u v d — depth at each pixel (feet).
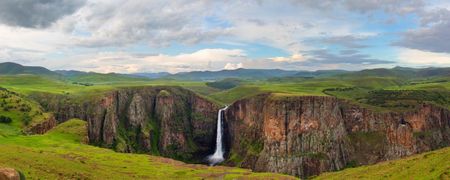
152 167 473.26
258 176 462.60
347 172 419.95
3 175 176.04
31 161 307.58
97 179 308.40
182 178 417.90
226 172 490.08
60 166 319.88
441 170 281.95
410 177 299.38
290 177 468.34
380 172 349.82
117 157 517.96
